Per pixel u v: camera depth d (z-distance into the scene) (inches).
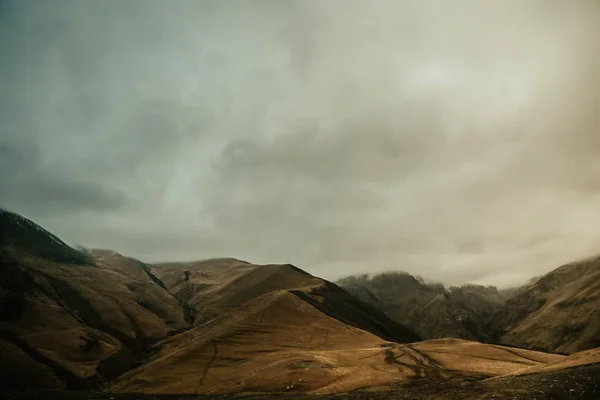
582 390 3004.4
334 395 4473.4
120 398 5206.7
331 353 7081.7
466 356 7165.4
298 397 4512.8
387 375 5487.2
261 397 4717.0
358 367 6028.5
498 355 7322.8
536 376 4020.7
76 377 7106.3
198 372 6771.7
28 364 7111.2
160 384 6402.6
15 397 5364.2
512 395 3157.0
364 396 4156.0
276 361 6594.5
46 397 5354.3
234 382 5743.1
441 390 3998.5
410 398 3725.4
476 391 3607.3
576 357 4869.6
